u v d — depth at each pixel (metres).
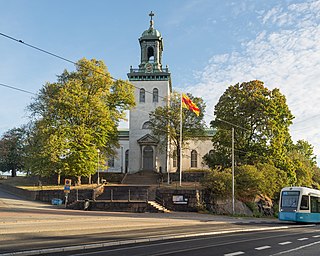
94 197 39.88
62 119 47.94
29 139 60.56
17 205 35.34
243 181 42.34
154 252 12.55
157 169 61.97
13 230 18.06
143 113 63.88
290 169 49.94
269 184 43.56
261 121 49.62
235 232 21.11
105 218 26.28
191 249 13.47
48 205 37.69
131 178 56.91
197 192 39.16
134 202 35.28
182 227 23.34
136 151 63.06
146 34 65.75
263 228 24.25
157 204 37.47
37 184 53.69
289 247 14.98
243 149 50.06
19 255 11.48
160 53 66.62
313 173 72.88
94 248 13.41
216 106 53.03
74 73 52.03
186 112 56.72
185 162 68.19
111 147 56.47
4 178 71.44
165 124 56.41
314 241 17.30
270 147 48.84
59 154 45.06
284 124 52.31
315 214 33.62
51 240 15.33
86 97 49.53
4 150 74.00
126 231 19.84
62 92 47.56
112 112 53.44
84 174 47.28
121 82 54.34
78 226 20.95
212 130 71.81
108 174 59.78
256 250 13.84
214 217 34.00
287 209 32.78
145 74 64.12
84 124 48.84
